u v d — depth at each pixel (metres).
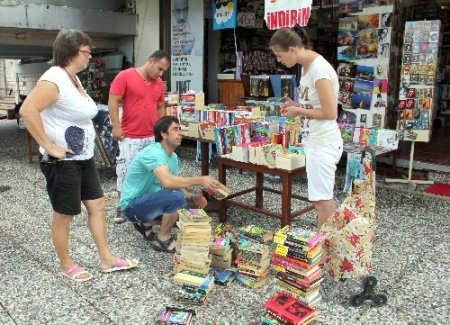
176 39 7.85
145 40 8.52
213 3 6.99
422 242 3.73
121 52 9.12
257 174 4.52
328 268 2.81
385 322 2.56
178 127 3.48
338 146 3.09
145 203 3.46
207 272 2.94
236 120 4.83
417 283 3.03
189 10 7.51
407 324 2.54
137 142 4.14
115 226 4.17
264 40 8.27
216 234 3.44
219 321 2.58
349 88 6.00
